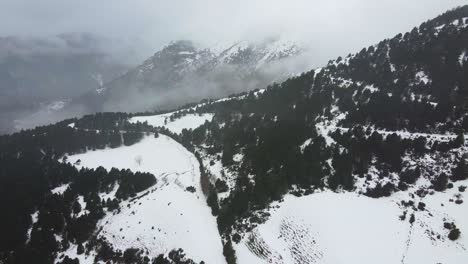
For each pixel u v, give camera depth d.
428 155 126.88
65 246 121.44
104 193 149.75
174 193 137.88
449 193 110.56
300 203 116.06
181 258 106.00
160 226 119.88
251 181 134.25
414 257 91.12
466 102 146.75
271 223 110.62
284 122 166.62
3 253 118.00
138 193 145.62
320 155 135.88
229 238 110.94
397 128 146.62
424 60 183.25
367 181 122.50
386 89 177.00
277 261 97.12
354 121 157.00
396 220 104.12
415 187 116.88
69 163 181.38
